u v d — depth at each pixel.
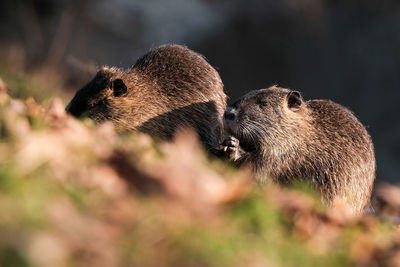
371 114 65.00
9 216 6.65
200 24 66.69
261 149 15.86
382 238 10.42
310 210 10.55
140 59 17.73
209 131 16.98
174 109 16.88
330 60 67.81
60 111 12.26
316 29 68.62
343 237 9.79
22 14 45.00
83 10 51.31
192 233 7.63
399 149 61.22
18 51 40.84
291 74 67.25
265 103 15.95
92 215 7.45
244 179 10.94
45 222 6.83
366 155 15.72
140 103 16.78
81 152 9.07
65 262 6.50
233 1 69.88
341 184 15.34
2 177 7.23
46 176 7.93
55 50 42.84
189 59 17.39
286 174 15.80
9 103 11.52
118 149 9.91
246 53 67.31
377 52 66.75
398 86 65.31
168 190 8.33
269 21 68.56
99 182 8.28
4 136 9.04
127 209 7.71
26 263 6.16
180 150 11.60
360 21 68.38
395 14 67.81
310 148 15.73
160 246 7.30
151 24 62.31
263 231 8.54
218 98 17.33
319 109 16.23
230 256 7.57
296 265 8.27
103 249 6.84
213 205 8.60
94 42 54.22
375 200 18.98
